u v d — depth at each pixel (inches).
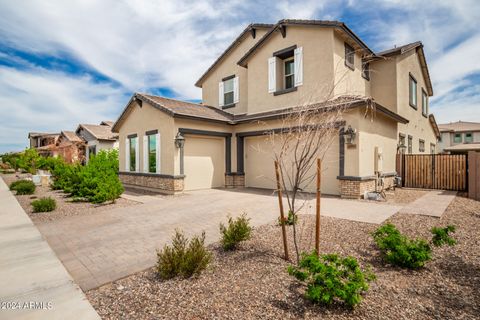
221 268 151.2
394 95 541.3
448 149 706.8
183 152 472.4
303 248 178.9
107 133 1056.2
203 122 496.4
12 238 216.1
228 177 535.5
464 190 469.4
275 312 106.9
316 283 113.6
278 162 168.2
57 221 272.4
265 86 512.1
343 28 422.6
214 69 700.7
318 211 155.5
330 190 416.8
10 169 1322.6
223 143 544.1
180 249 150.2
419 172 514.9
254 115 521.0
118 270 153.1
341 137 386.6
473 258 157.5
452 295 118.3
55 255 177.8
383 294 119.7
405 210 292.7
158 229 238.7
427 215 265.1
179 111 466.6
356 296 103.7
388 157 487.5
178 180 451.5
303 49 456.8
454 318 101.3
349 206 323.3
